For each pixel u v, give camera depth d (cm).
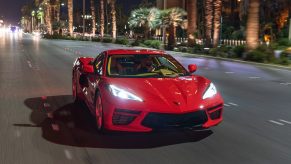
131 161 579
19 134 723
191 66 811
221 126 786
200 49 3366
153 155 607
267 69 2092
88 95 844
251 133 735
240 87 1372
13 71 1797
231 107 991
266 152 621
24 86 1323
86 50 3681
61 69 1891
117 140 686
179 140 686
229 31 6444
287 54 2359
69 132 737
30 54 3022
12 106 984
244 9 6569
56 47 4253
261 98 1136
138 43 4675
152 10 4650
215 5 3425
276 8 5962
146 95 667
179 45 3988
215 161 578
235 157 596
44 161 577
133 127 655
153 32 7638
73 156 601
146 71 784
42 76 1606
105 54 838
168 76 761
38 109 946
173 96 666
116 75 762
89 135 718
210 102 677
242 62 2525
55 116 870
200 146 652
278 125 800
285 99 1120
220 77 1688
